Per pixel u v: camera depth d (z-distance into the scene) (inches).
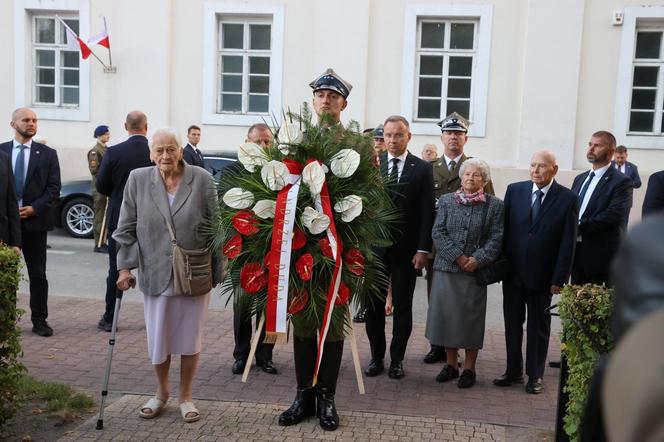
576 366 125.0
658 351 30.2
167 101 542.9
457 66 518.6
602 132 205.0
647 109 499.5
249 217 149.0
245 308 161.8
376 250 194.9
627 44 485.4
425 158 344.8
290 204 145.9
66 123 556.7
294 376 196.2
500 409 175.6
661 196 183.2
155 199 155.8
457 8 503.2
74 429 152.5
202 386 185.2
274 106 532.4
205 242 158.7
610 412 32.1
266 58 543.2
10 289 142.5
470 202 191.0
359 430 157.0
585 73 492.4
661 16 478.9
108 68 544.1
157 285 154.1
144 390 179.8
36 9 553.0
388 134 197.3
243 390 182.9
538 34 492.1
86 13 546.3
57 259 385.1
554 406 179.2
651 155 492.4
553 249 186.5
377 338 201.5
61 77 568.7
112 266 235.1
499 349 235.6
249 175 153.3
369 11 510.9
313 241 149.6
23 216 221.5
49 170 231.1
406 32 509.7
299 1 522.6
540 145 498.3
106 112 550.3
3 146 230.4
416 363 216.4
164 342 155.9
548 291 189.0
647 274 32.7
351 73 515.2
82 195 468.1
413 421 164.2
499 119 505.7
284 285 145.4
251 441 148.4
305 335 158.6
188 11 535.8
